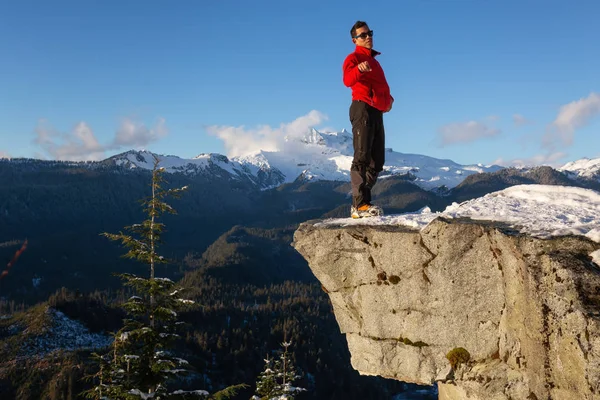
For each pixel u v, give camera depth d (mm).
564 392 4090
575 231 4523
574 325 3938
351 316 6562
